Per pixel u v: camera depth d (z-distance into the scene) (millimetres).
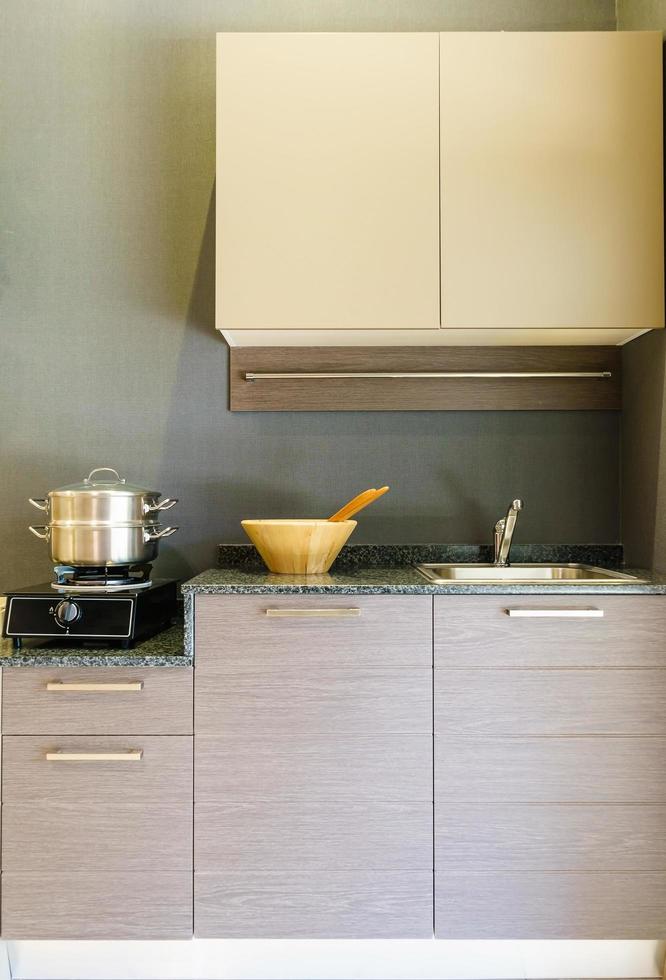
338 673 1653
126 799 1642
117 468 2191
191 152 2189
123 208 2193
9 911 1628
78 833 1637
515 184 1857
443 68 1861
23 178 2193
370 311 1854
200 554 2188
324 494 2197
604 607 1658
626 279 1855
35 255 2193
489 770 1652
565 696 1655
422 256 1854
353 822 1646
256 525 1843
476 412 2203
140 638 1820
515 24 2197
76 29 2191
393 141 1855
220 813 1642
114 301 2195
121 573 1908
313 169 1853
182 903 1640
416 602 1654
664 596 1660
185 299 2191
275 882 1642
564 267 1856
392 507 2197
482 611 1655
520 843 1651
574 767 1652
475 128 1860
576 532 2197
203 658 1648
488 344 2123
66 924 1633
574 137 1862
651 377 1957
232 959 1691
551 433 2205
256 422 2199
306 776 1646
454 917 1645
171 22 2189
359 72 1857
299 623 1651
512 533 2082
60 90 2191
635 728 1650
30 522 2178
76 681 1644
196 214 2191
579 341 2084
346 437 2201
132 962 1694
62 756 1624
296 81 1854
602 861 1648
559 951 1700
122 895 1637
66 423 2189
